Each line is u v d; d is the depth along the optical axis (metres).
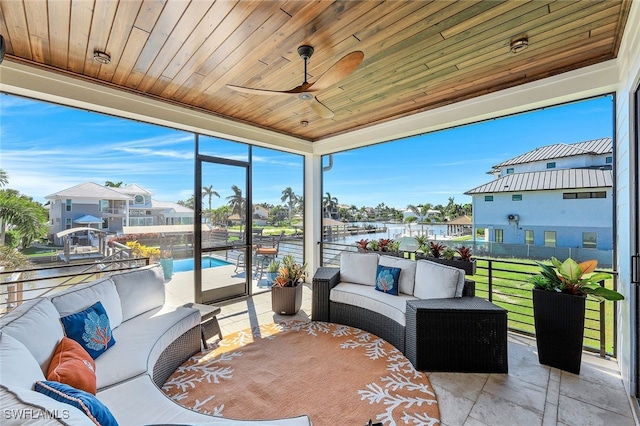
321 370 2.49
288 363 2.61
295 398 2.12
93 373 1.51
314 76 2.79
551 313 2.51
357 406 2.03
